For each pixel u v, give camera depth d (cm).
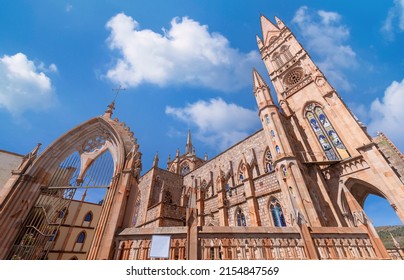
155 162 4219
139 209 3856
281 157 2134
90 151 1330
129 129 1318
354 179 2042
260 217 2158
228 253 846
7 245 923
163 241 827
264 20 4769
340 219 1847
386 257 904
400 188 1711
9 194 1025
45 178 1165
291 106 3123
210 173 3712
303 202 1755
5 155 1586
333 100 2608
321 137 2584
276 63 3956
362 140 2164
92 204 4025
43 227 1073
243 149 3288
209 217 2794
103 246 820
